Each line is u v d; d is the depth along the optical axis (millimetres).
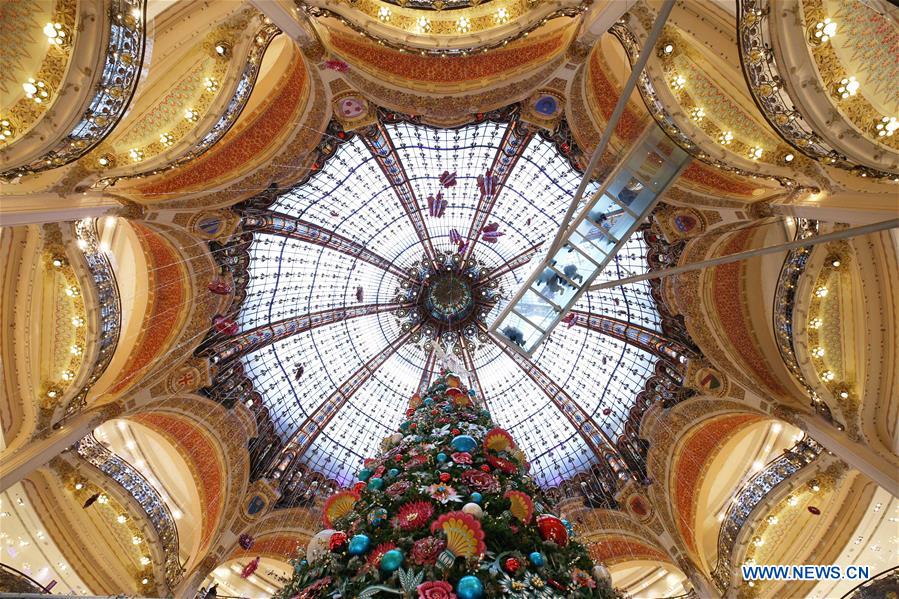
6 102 5926
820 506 12234
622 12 8273
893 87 6035
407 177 15508
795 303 10430
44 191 7277
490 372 18953
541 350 18547
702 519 13938
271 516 14961
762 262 12352
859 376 9891
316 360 17516
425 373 18797
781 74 6434
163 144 8609
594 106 10914
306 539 15047
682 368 14688
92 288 10000
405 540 3281
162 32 7535
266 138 11258
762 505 12164
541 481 17484
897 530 10867
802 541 12211
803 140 6836
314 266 16375
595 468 16781
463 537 3105
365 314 18188
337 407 17609
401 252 17891
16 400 9445
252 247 14195
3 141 5918
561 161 13773
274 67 10812
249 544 13773
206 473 13758
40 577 10359
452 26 9742
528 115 11844
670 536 14273
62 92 5926
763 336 12383
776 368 12039
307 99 11273
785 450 12398
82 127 6332
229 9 8180
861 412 9734
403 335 18750
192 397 13695
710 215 10914
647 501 15070
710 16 7625
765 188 9133
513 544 3471
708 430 14102
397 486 3971
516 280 18047
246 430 15156
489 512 3744
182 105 8711
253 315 15438
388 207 16344
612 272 15250
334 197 14953
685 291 13773
